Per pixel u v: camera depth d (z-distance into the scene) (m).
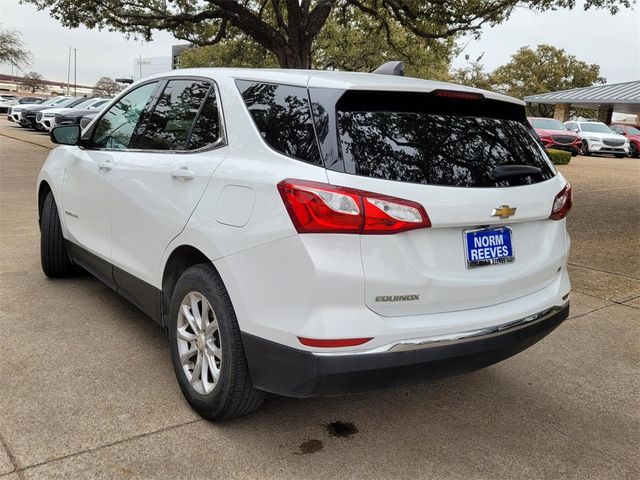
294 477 2.54
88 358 3.57
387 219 2.36
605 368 3.87
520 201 2.76
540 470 2.71
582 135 25.33
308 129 2.52
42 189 5.18
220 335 2.73
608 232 8.23
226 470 2.56
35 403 3.00
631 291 5.50
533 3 13.62
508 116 3.11
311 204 2.34
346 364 2.35
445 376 2.62
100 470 2.50
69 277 5.14
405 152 2.53
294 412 3.11
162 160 3.29
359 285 2.35
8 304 4.42
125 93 4.16
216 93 3.12
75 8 14.68
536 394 3.48
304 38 13.99
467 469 2.69
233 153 2.82
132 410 2.99
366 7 16.62
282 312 2.43
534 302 2.94
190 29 16.53
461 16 14.62
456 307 2.62
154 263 3.29
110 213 3.77
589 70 50.12
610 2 12.61
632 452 2.90
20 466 2.49
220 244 2.67
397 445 2.85
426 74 26.52
